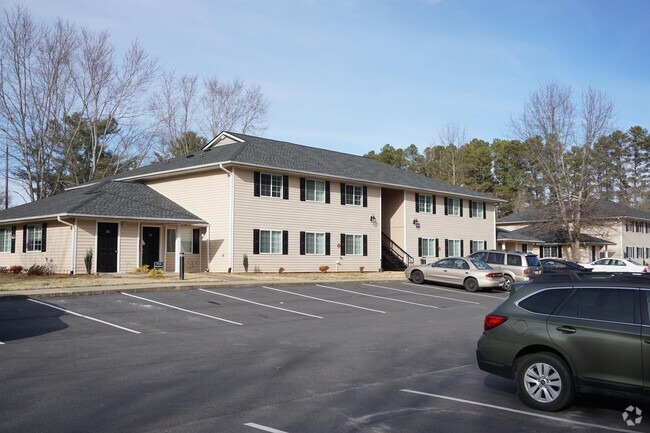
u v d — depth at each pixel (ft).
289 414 21.76
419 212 126.00
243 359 32.45
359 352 35.42
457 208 136.87
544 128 165.37
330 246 105.60
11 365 29.60
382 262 121.60
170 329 42.22
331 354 34.55
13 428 19.42
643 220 198.80
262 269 93.71
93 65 138.21
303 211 101.09
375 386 26.66
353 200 111.14
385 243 125.18
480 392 25.75
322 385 26.66
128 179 105.09
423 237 126.31
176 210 92.68
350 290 74.23
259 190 94.12
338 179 106.73
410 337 41.83
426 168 240.94
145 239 88.07
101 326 41.91
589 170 164.96
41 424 19.90
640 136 282.15
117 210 83.97
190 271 92.99
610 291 22.50
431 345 38.45
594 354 21.84
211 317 48.08
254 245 92.79
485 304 67.31
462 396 25.00
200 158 99.96
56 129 135.74
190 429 19.70
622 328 21.48
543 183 180.45
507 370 23.94
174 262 90.99
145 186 102.42
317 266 102.89
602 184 173.37
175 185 99.76
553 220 167.53
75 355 32.40
